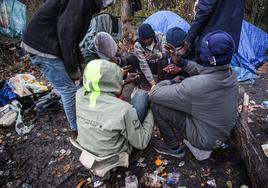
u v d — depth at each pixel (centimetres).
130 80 303
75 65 275
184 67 283
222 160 295
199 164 291
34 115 393
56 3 272
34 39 277
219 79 233
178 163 294
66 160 314
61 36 261
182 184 272
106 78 241
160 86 268
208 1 304
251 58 482
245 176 277
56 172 301
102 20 517
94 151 251
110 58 354
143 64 385
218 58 225
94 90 244
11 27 616
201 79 235
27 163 318
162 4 711
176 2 696
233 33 320
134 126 248
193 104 244
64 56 268
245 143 270
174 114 266
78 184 283
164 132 285
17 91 406
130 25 563
